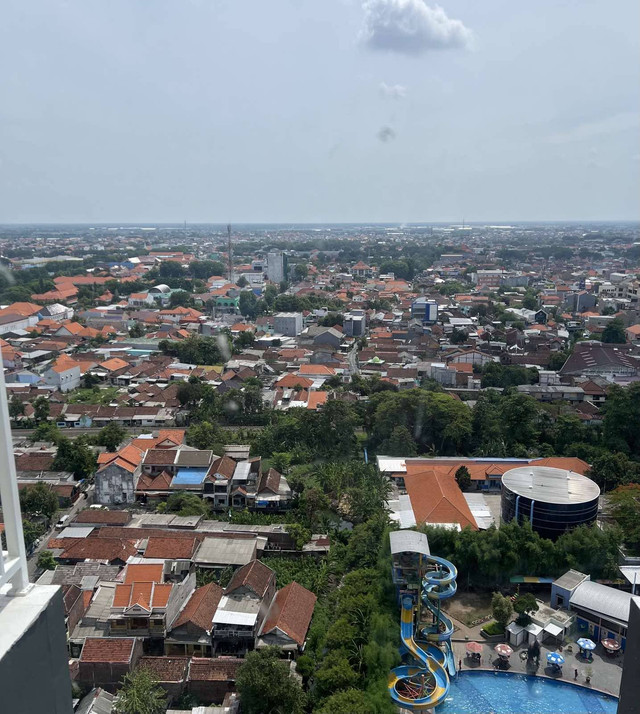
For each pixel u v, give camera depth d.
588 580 50.75
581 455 77.88
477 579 53.56
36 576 52.00
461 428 82.25
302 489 66.94
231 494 69.19
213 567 53.44
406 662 43.69
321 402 97.12
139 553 55.34
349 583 49.16
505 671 43.81
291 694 37.00
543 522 55.41
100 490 68.19
